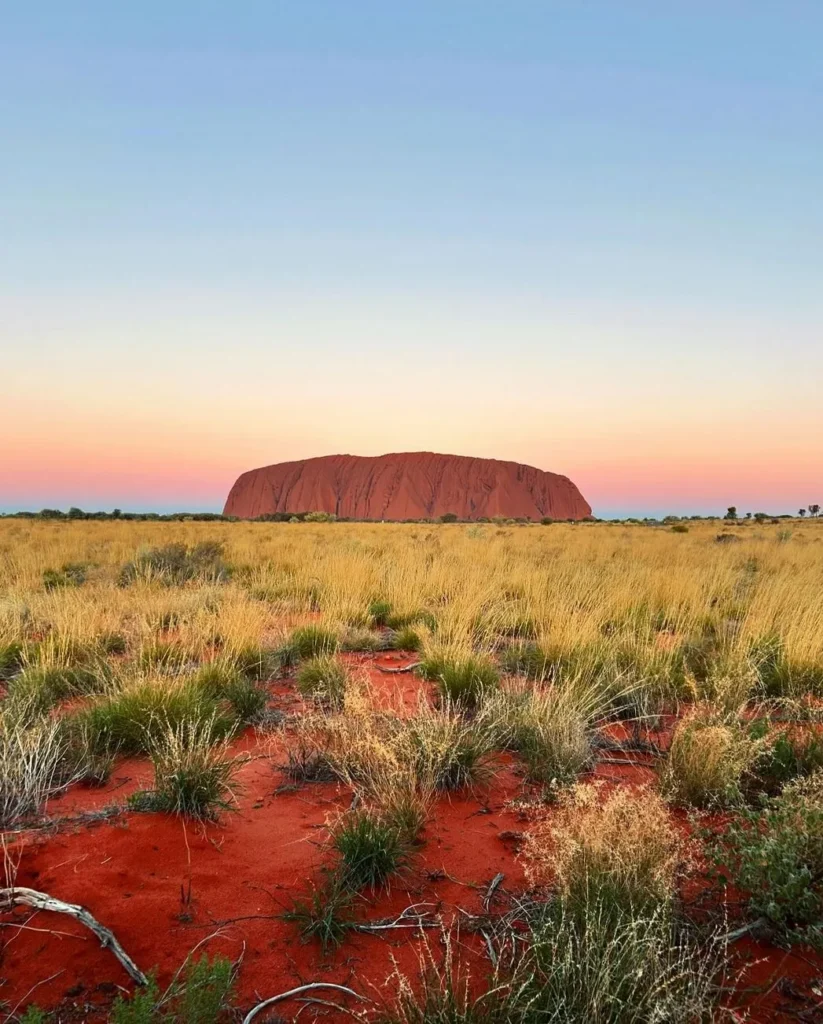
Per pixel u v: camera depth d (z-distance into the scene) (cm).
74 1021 238
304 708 579
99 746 484
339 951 280
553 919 274
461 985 256
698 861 337
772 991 260
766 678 654
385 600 1098
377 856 329
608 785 443
